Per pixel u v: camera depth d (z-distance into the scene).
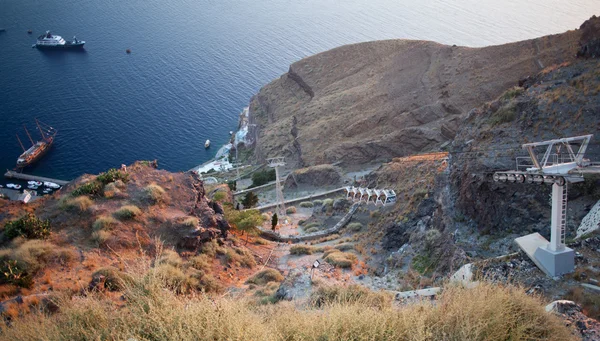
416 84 110.12
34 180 128.38
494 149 35.88
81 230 32.69
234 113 176.75
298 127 122.31
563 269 19.08
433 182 42.56
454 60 108.75
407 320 12.59
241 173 120.19
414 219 39.34
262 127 148.00
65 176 133.38
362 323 12.48
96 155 144.88
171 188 39.22
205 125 166.75
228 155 144.88
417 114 98.25
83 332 12.25
